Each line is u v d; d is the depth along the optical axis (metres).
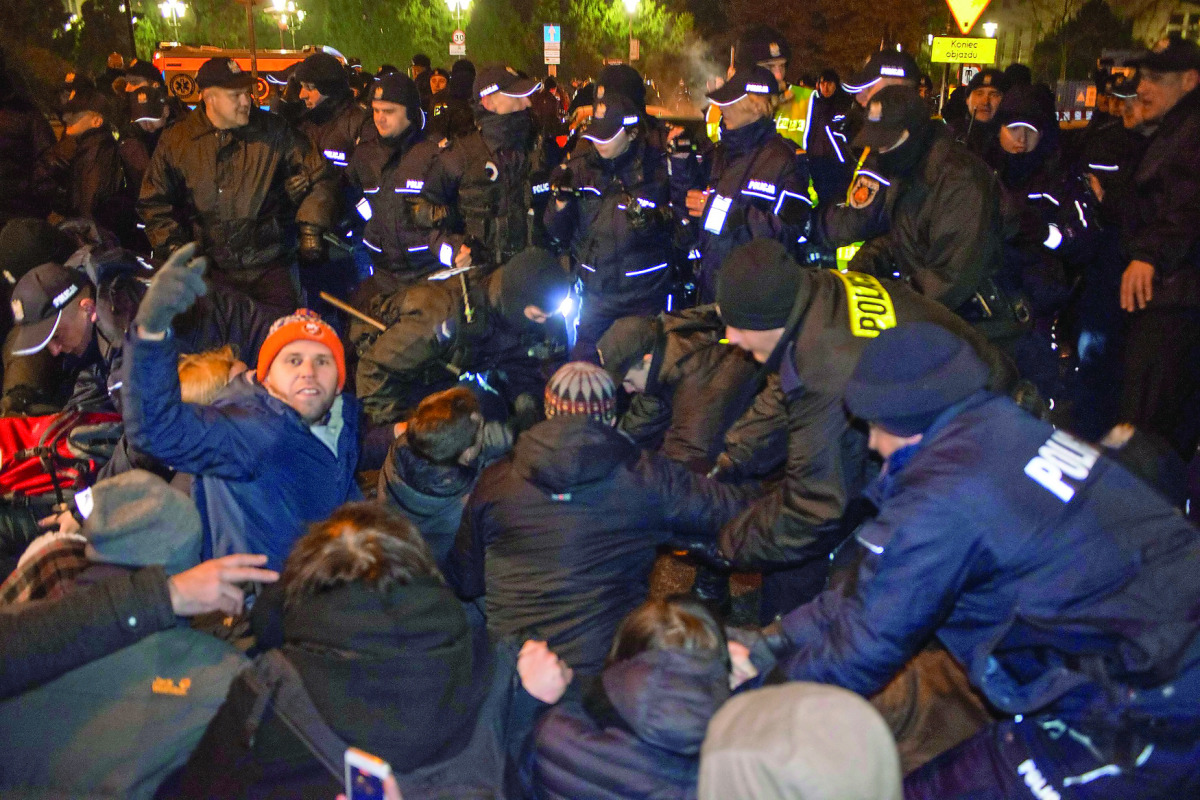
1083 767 2.11
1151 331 4.67
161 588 2.25
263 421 2.94
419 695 2.04
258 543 3.06
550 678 2.36
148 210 5.86
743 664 2.61
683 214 6.00
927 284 3.88
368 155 6.57
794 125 10.12
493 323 4.04
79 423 3.36
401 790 2.04
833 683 2.32
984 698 2.67
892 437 2.35
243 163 5.82
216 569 2.31
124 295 3.53
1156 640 2.01
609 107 5.48
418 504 3.21
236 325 4.38
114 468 3.26
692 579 4.80
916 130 3.91
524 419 3.95
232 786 2.01
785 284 2.86
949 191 3.88
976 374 2.22
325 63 7.79
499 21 42.56
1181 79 4.54
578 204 5.86
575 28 42.66
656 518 2.99
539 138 6.37
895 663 2.26
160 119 8.10
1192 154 4.50
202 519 3.05
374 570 2.10
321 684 2.02
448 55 42.28
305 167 6.01
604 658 2.93
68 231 4.37
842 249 5.37
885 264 4.54
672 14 43.38
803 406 2.93
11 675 2.14
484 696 2.21
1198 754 2.03
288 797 2.00
